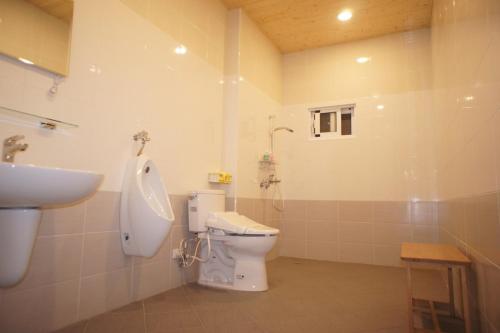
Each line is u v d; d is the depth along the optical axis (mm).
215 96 2920
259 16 3328
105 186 1815
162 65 2279
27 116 1440
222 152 3008
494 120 1114
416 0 3043
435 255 1593
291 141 4016
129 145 1981
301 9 3213
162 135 2254
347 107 3826
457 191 1991
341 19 3383
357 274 2918
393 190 3467
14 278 1194
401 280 2707
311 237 3777
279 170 3889
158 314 1775
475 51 1395
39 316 1469
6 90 1383
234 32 3127
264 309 1897
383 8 3186
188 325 1631
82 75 1704
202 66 2742
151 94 2170
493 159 1135
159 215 1777
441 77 2637
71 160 1631
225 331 1570
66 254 1597
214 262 2428
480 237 1362
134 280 1986
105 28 1851
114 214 1866
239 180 2996
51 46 1538
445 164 2621
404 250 1748
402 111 3518
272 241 2250
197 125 2646
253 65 3369
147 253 1836
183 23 2520
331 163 3781
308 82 4004
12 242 1180
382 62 3668
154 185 2033
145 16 2145
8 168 978
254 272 2297
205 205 2406
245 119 3148
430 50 3471
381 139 3570
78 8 1696
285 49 4051
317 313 1849
